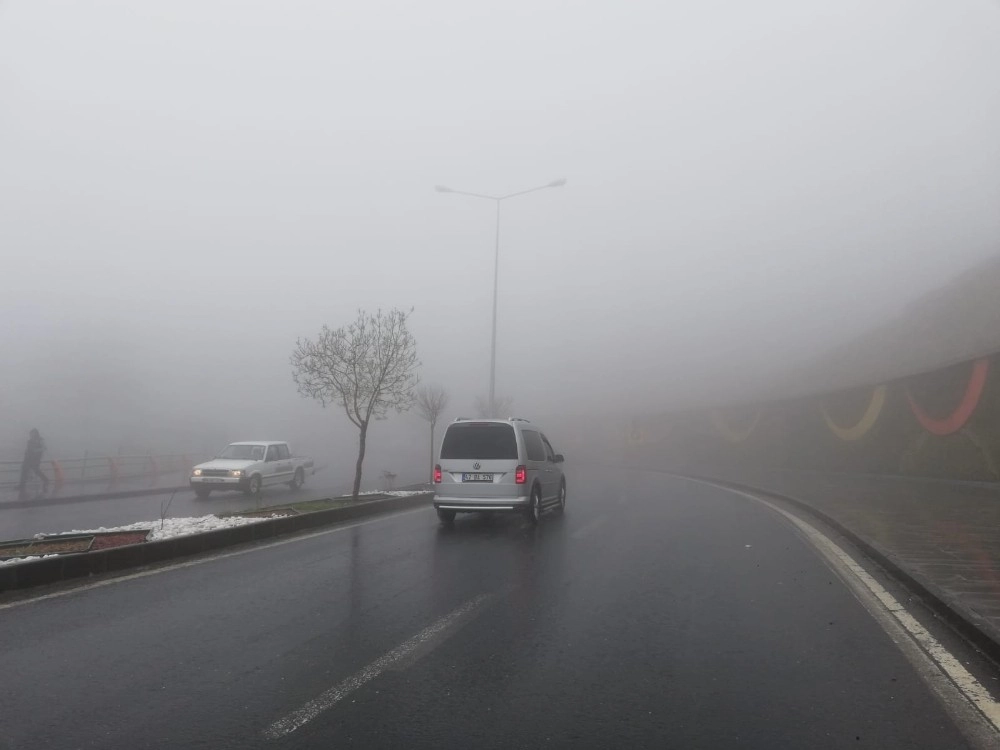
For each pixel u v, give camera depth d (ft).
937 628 19.47
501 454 38.65
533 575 26.17
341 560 28.86
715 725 13.38
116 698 14.33
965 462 53.83
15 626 18.95
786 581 25.34
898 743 12.64
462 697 14.64
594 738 12.84
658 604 22.02
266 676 15.64
